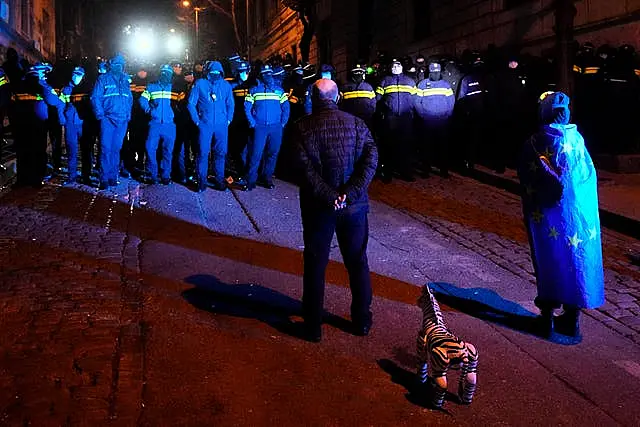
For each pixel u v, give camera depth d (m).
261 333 4.59
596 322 5.18
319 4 27.59
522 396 3.89
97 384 3.65
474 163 11.70
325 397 3.72
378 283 5.86
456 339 3.64
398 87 10.73
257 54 42.09
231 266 6.16
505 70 11.09
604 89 11.21
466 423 3.54
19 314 4.66
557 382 4.10
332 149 4.31
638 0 11.65
